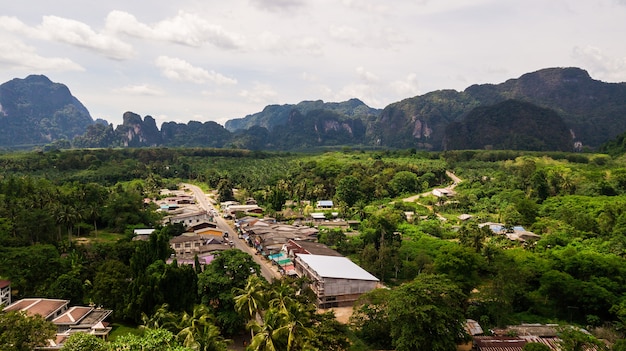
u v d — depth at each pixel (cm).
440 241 11300
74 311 6562
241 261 6825
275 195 16700
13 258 7962
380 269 9244
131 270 7800
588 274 8412
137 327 6681
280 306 5278
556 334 6569
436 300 5897
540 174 16450
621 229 11319
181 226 13025
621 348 5403
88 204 13238
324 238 11862
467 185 19200
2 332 4556
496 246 10856
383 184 19350
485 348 6009
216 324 6419
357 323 6644
